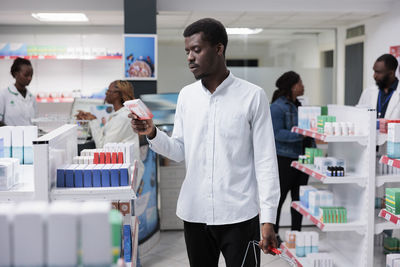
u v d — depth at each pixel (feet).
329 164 11.13
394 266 10.02
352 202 11.35
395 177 10.53
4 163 5.99
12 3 20.27
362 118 10.59
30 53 24.35
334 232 12.60
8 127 7.73
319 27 27.76
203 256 6.66
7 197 5.81
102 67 25.45
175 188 16.34
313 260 11.33
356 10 22.13
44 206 3.64
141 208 13.80
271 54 29.68
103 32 25.80
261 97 6.35
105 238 3.51
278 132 13.76
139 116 5.93
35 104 18.30
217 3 21.34
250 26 27.04
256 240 6.53
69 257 3.49
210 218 6.37
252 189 6.48
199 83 6.59
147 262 13.17
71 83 25.32
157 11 21.24
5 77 24.91
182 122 6.88
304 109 12.66
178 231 16.39
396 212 9.42
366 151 10.46
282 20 24.91
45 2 20.40
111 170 6.09
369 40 24.54
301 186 12.89
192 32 5.97
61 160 6.65
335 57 28.40
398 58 21.35
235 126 6.29
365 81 25.13
